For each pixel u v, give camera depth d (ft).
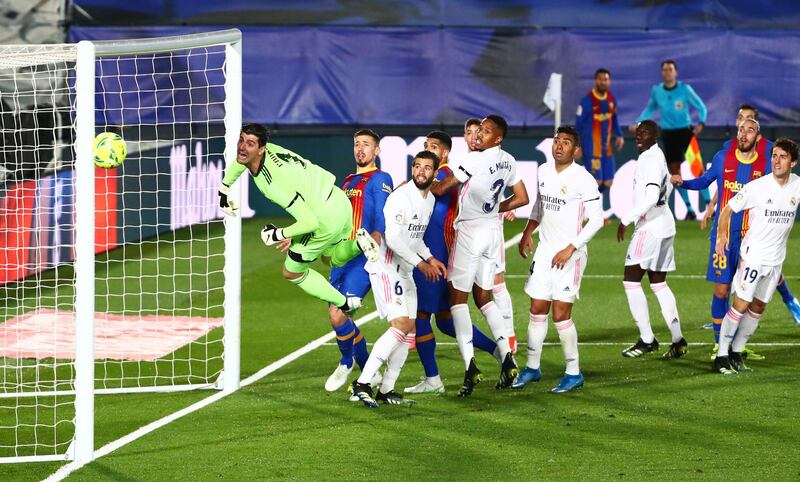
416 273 100.37
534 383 107.14
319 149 248.73
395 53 250.16
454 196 102.42
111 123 239.50
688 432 89.66
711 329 133.08
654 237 115.55
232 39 102.17
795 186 106.42
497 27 249.55
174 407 99.55
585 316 141.49
